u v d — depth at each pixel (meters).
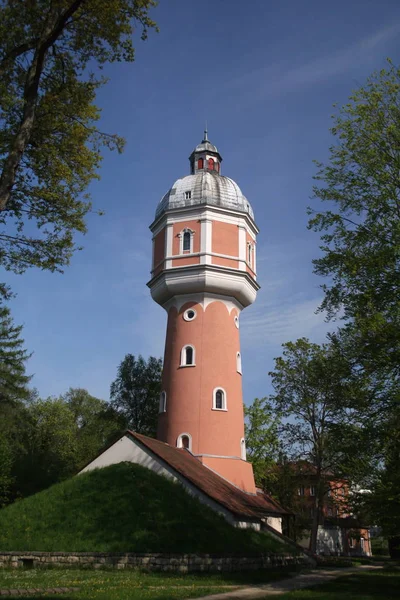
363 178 20.86
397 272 19.59
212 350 36.25
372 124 20.80
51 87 18.83
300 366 45.03
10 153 15.57
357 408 21.05
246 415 53.00
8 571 20.33
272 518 35.88
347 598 16.53
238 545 24.86
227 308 37.78
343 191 21.22
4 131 17.92
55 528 23.47
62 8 16.64
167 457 29.19
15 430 44.59
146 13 17.95
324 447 41.62
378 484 22.84
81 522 23.73
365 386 20.33
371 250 20.27
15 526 23.67
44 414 55.34
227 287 37.09
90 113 19.14
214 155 42.72
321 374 39.84
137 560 21.64
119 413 55.41
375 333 19.06
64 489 26.28
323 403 43.44
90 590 15.21
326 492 43.38
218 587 18.36
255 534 28.27
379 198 20.16
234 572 23.33
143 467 27.98
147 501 24.95
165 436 35.50
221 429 34.88
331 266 21.05
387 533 24.36
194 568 22.02
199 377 35.66
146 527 23.27
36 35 17.52
